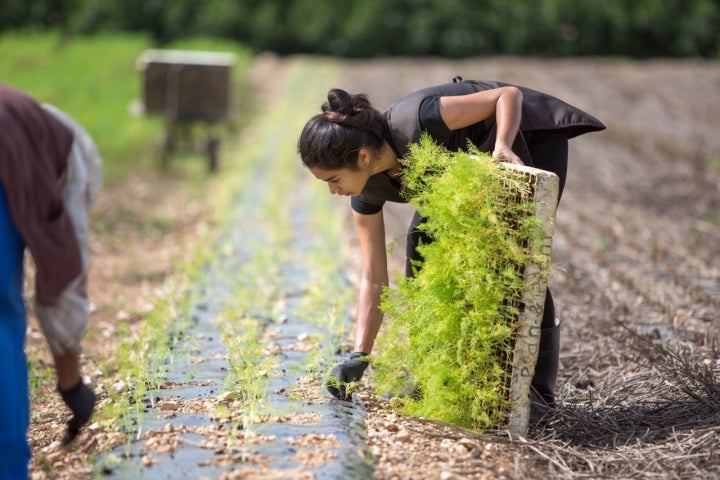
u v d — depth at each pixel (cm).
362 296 695
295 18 5022
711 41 5075
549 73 3803
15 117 473
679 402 687
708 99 3228
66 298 483
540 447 607
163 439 582
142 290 1160
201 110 1991
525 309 604
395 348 666
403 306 668
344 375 671
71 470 554
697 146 2358
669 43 5112
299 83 3656
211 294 1053
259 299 1005
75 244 483
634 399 712
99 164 518
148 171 2081
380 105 3017
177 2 4962
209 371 750
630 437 635
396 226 1532
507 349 611
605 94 3278
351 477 533
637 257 1277
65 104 2462
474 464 572
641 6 5088
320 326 895
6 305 473
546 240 591
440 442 605
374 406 677
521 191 591
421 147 604
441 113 604
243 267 1199
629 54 5100
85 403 529
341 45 4994
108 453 565
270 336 868
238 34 4972
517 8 5019
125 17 4941
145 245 1445
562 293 1079
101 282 1203
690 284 1095
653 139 2430
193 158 2255
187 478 529
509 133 602
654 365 769
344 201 1767
